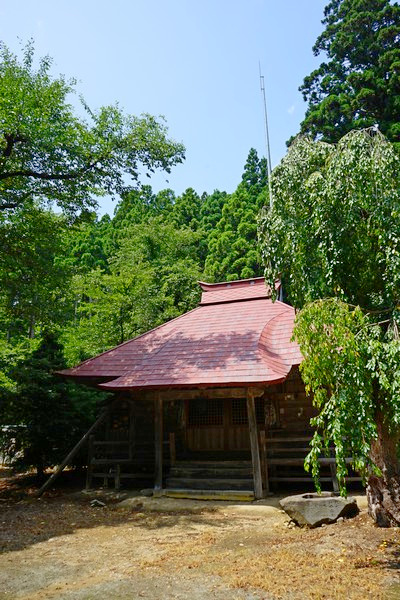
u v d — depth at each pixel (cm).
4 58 1280
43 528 847
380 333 578
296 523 778
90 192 1432
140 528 830
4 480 1412
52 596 518
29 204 1436
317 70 3500
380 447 709
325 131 2956
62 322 1410
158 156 1439
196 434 1290
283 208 704
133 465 1315
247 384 1038
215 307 1672
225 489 1074
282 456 1170
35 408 1275
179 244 3322
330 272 627
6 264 1325
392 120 2798
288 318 1409
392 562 561
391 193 591
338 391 547
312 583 512
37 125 1218
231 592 502
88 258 3675
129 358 1338
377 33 3238
